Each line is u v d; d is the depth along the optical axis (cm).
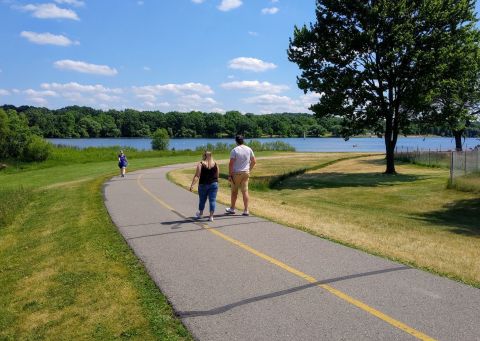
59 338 502
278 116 19100
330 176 3344
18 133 5362
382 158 5181
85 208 1388
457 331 462
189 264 716
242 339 452
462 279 629
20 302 643
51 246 945
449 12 2930
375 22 2975
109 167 4228
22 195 1973
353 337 451
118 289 620
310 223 1049
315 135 19512
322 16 3206
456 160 2744
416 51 2920
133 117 16775
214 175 1091
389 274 650
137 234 952
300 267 689
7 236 1193
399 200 2131
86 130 15962
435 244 902
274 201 1627
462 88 3441
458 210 1842
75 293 631
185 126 16738
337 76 3141
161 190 1873
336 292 578
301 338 451
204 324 489
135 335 480
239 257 751
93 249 848
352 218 1265
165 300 566
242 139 1148
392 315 504
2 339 534
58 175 3562
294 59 3288
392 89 3181
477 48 2994
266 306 535
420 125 3384
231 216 1150
